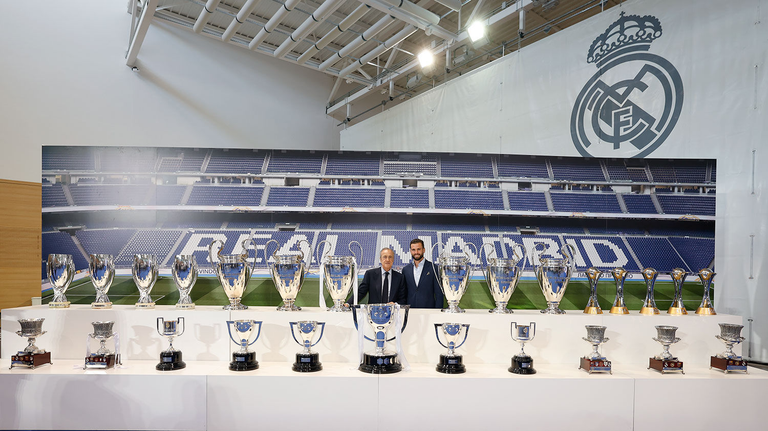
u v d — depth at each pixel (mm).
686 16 3748
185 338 1902
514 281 2018
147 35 7145
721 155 3510
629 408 1675
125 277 2846
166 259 2967
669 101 3816
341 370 1748
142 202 3002
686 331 1953
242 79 8055
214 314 1902
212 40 7770
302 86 8766
